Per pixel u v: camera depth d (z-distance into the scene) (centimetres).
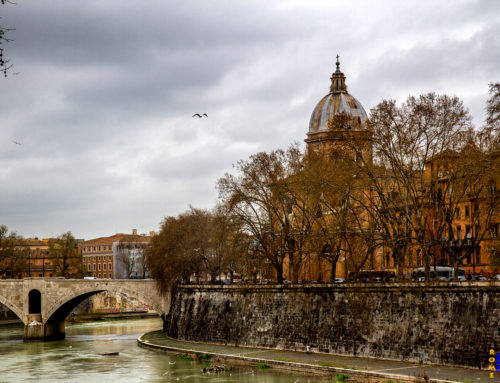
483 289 9062
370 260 11519
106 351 13650
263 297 12419
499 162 9731
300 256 12138
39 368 11806
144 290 16750
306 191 12038
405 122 10600
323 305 11238
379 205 12206
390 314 10188
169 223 16738
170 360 12081
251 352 11838
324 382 9300
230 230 13038
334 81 17862
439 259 13888
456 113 10488
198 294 14150
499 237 10212
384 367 9550
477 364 8950
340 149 11250
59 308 16938
